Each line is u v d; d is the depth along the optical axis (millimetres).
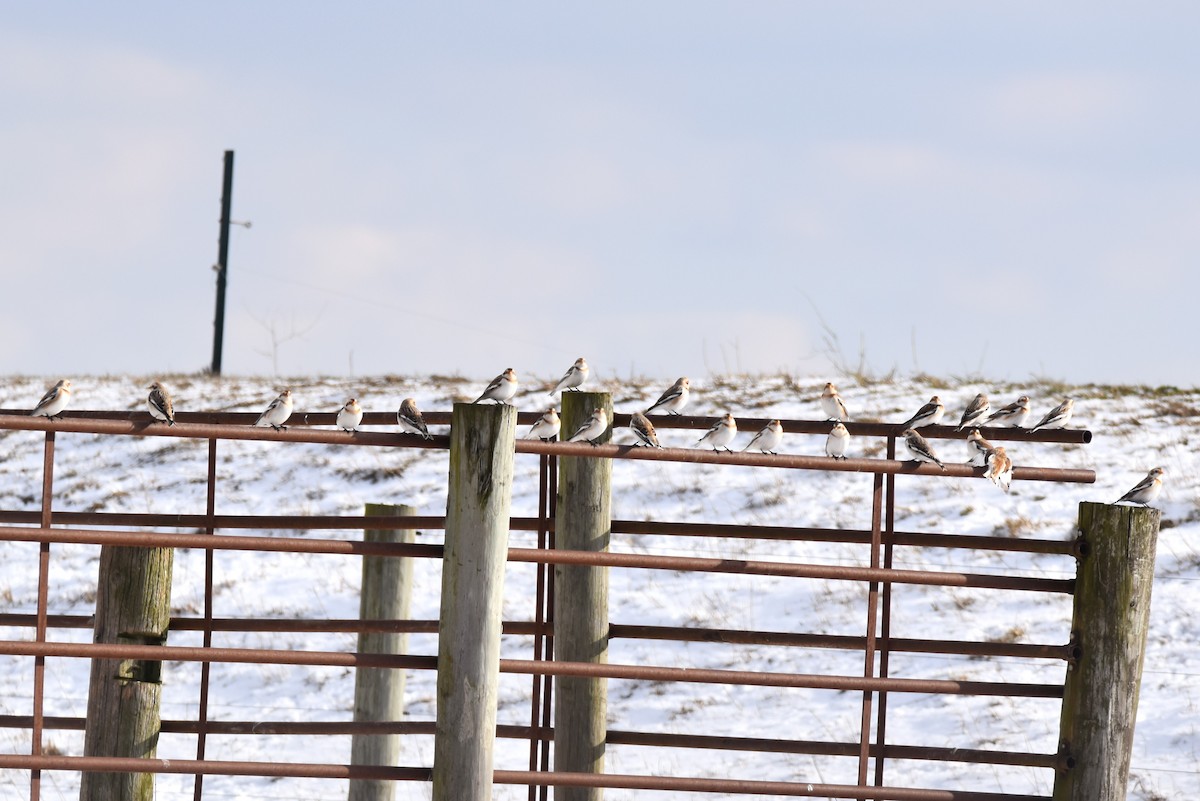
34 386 127375
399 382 119312
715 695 60219
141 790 32062
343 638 68938
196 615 72062
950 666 60969
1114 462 83250
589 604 33438
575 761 33438
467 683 29766
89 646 29438
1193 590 65000
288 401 35156
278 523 35688
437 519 35375
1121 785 32031
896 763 51844
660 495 84062
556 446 30453
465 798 29672
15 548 84375
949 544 34125
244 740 57562
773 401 100562
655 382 110750
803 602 68625
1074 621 32812
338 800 50188
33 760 29266
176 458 99750
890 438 35688
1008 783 48938
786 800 48406
